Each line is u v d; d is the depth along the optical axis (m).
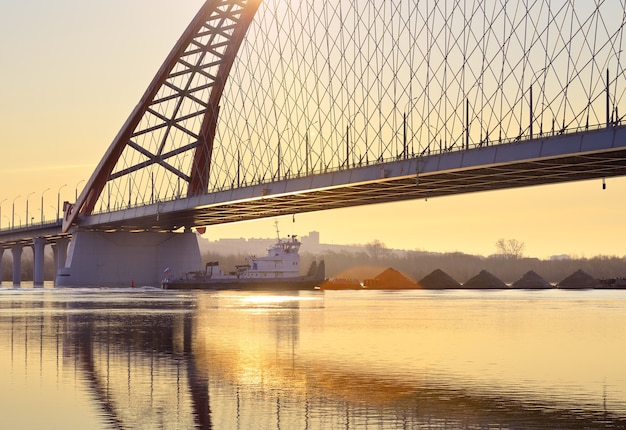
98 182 155.62
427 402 23.45
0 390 25.19
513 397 24.25
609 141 70.06
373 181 96.94
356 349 36.91
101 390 25.27
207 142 149.62
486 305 83.56
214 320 56.56
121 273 163.88
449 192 106.31
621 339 42.25
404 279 178.88
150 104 146.00
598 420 21.08
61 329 47.91
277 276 157.75
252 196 120.19
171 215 144.00
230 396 24.33
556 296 118.38
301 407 22.72
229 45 143.50
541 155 76.00
